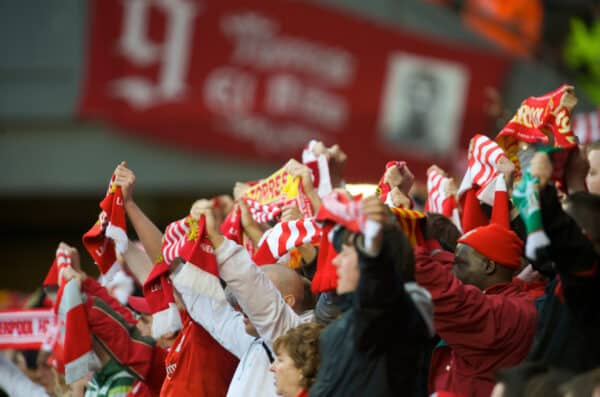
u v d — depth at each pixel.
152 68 45.03
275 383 14.27
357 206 12.23
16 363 22.75
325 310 14.65
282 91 44.28
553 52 41.97
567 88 15.48
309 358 13.92
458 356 14.30
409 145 43.28
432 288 13.56
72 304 17.45
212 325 15.91
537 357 12.87
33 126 46.84
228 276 14.67
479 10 42.44
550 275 14.55
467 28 42.75
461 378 14.20
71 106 45.97
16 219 54.38
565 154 12.73
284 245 16.14
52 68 46.03
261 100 44.41
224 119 44.78
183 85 44.88
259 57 44.28
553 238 12.06
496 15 42.34
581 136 24.09
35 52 46.12
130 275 22.53
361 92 43.66
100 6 45.19
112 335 17.64
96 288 18.78
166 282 15.92
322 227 13.94
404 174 16.66
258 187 18.27
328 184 18.02
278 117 44.38
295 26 43.81
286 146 44.53
